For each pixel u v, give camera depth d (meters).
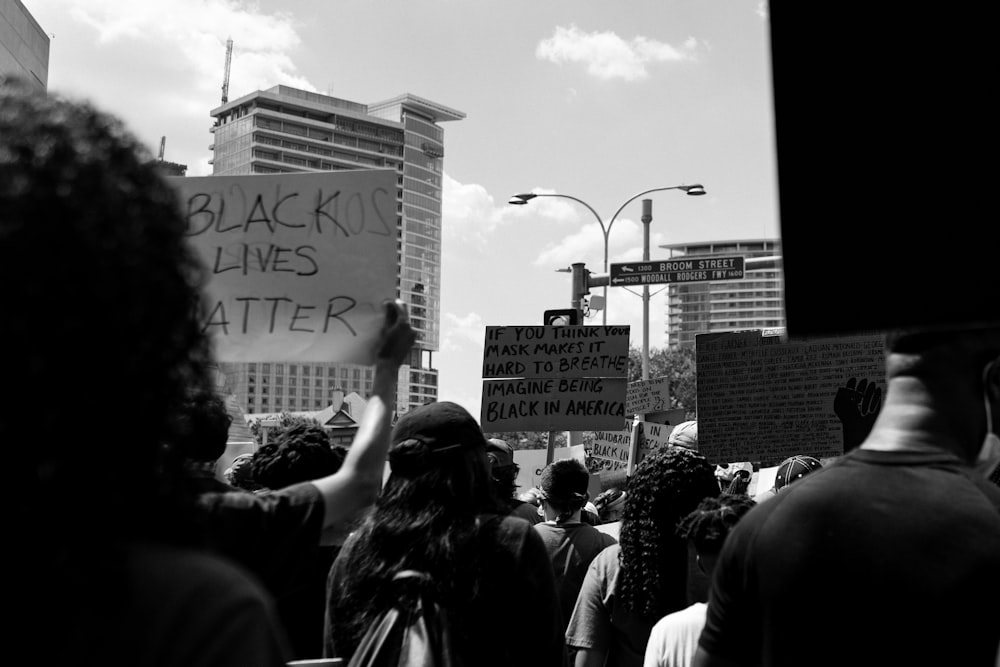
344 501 2.13
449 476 2.96
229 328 2.49
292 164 189.88
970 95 1.52
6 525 0.96
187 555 1.05
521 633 2.85
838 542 1.84
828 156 1.61
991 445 2.13
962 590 1.75
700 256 18.62
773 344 6.47
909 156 1.56
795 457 5.83
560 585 5.08
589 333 8.62
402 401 177.88
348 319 2.46
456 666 2.74
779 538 1.92
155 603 0.98
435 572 2.83
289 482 3.90
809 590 1.85
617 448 13.39
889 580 1.79
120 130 1.13
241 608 1.02
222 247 2.52
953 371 1.93
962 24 1.53
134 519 1.06
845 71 1.61
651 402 13.60
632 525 3.93
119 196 1.06
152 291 1.07
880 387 6.07
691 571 3.58
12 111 1.06
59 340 0.97
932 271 1.53
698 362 6.71
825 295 1.59
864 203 1.58
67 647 0.95
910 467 1.89
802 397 6.35
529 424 8.59
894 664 1.77
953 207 1.52
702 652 2.07
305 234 2.51
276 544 1.97
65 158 1.03
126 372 1.03
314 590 3.62
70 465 0.99
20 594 0.96
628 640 3.94
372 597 2.87
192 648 0.97
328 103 193.88
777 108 1.65
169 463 1.16
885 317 1.55
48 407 0.97
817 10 1.63
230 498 1.96
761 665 2.00
